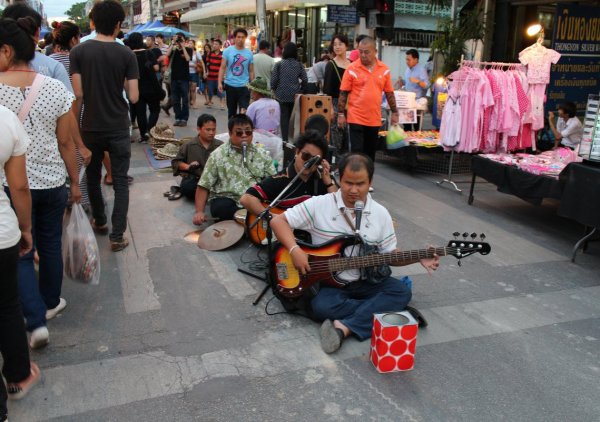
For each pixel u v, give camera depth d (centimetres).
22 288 300
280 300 356
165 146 780
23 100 286
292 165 414
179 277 411
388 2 877
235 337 329
